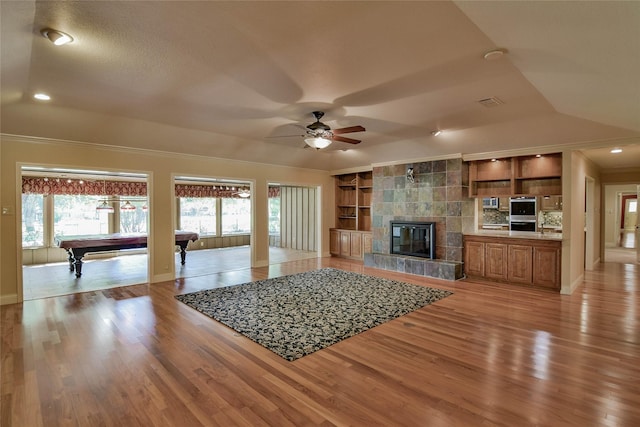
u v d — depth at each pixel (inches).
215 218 445.7
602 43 71.9
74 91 135.0
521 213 279.3
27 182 309.4
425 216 255.9
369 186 323.6
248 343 125.7
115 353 117.1
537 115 167.8
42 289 208.5
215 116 172.4
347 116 170.9
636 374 101.4
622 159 245.4
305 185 327.3
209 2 72.7
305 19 80.0
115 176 355.9
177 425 79.0
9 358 113.4
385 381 98.7
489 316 154.7
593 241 267.1
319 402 88.4
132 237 268.1
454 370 105.0
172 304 175.0
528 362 109.7
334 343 125.6
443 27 83.2
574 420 80.0
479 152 228.5
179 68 111.3
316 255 351.3
